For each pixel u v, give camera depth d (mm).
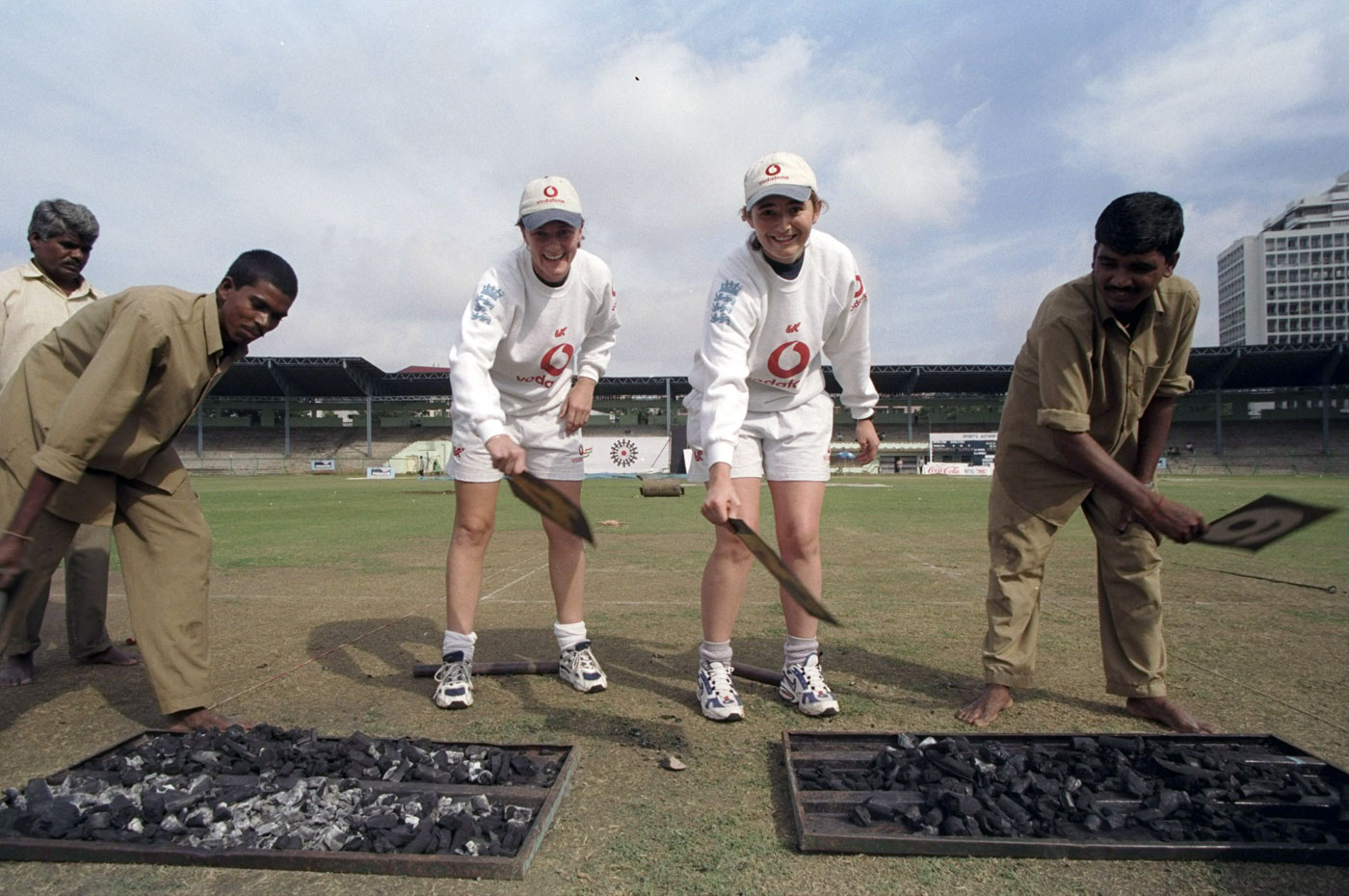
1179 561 7027
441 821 1828
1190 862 1734
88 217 3525
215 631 4195
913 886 1634
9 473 2408
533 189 2809
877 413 54000
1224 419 50812
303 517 12500
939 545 8320
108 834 1808
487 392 2805
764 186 2490
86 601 3529
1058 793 1970
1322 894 1601
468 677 2945
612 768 2279
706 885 1641
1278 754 2262
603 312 3266
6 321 3408
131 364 2246
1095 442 2504
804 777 2117
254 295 2402
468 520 2959
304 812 1915
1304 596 5176
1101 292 2451
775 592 5434
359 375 48531
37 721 2773
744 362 2629
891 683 3162
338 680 3240
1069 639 3928
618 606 4848
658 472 45531
